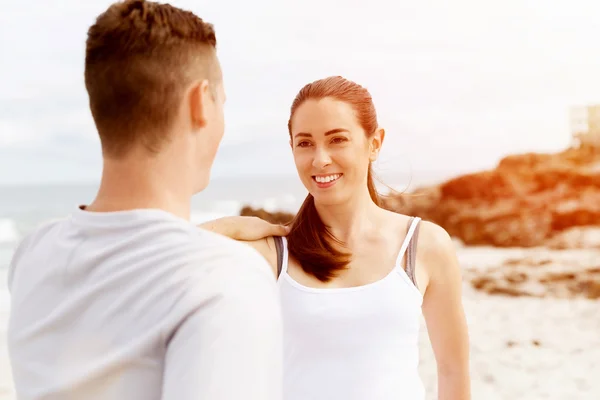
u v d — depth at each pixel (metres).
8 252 19.70
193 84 1.07
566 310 8.72
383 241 1.99
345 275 1.95
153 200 1.06
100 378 0.96
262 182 39.44
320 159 1.89
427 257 1.99
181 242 1.00
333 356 1.86
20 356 1.05
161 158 1.06
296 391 1.85
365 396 1.82
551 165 15.40
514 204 14.76
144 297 0.96
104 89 1.04
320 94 1.92
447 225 14.92
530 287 9.92
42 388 0.99
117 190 1.07
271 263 1.98
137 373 0.94
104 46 1.05
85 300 1.00
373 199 2.15
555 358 6.84
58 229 1.15
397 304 1.89
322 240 1.95
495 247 14.23
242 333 0.91
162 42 1.04
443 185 15.47
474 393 5.98
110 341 0.96
